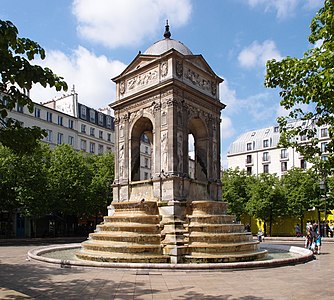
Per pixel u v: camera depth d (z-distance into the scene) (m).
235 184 68.56
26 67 9.60
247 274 17.03
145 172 90.19
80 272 17.64
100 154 73.56
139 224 22.73
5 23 9.01
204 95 28.81
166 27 31.44
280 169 89.50
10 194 46.66
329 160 14.36
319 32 12.05
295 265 20.19
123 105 30.03
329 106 11.61
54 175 52.34
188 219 23.83
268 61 12.85
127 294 12.92
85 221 69.44
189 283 14.88
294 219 69.12
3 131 10.80
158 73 27.59
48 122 67.44
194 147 30.30
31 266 19.84
